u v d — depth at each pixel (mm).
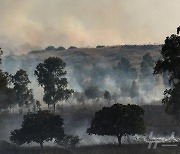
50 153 150250
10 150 157875
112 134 158000
